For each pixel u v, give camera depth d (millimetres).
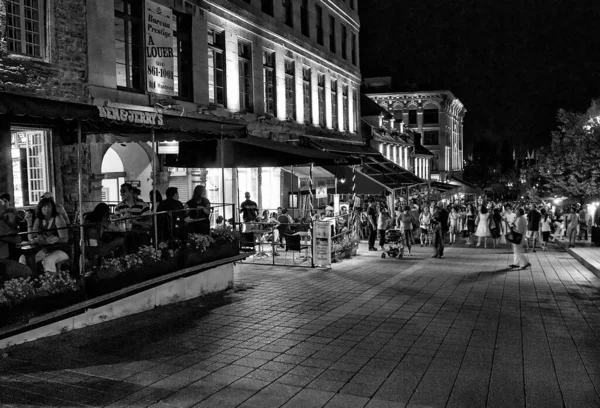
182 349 7891
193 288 11891
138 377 6641
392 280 14711
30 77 12289
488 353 7754
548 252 24406
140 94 15930
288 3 27766
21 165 12781
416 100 73188
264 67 24703
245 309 10719
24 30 12344
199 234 12250
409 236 22312
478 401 5887
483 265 18562
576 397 6004
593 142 39906
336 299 11844
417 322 9703
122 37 16141
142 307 10367
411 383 6469
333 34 34594
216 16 20234
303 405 5785
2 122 10820
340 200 31734
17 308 7570
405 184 29922
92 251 9281
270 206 25344
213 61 20438
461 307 11086
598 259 18625
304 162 16719
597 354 7734
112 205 14969
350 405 5781
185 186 19438
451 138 80125
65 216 9883
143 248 10461
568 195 43219
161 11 16859
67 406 5699
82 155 13539
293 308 10852
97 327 9031
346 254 20531
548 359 7473
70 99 13414
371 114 48594
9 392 6086
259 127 23328
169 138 13438
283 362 7312
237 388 6293
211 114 19562
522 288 13586
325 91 32438
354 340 8461
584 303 11609
